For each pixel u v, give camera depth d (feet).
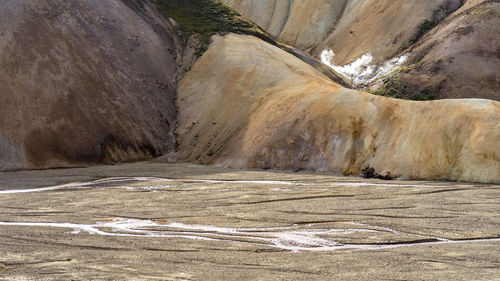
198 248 46.16
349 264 39.50
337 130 101.04
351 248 45.55
